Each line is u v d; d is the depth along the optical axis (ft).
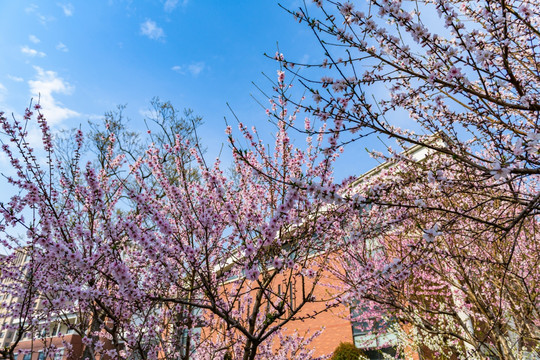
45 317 18.49
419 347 26.50
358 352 36.29
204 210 14.70
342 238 18.30
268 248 15.92
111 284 19.13
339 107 11.70
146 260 17.63
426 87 13.29
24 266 17.92
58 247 10.39
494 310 23.00
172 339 21.35
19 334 16.58
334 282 32.07
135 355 20.25
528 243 22.27
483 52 10.91
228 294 20.25
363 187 18.17
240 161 19.54
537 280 21.75
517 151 9.94
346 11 11.46
